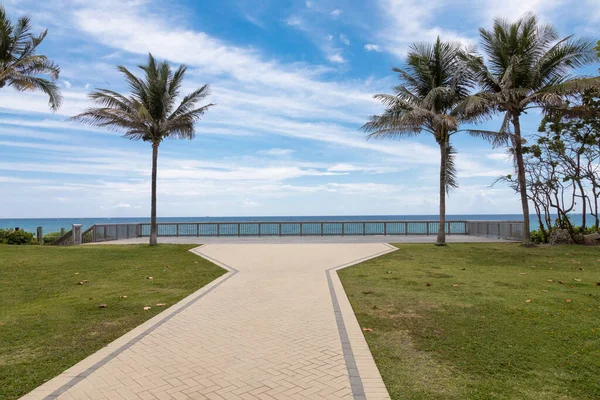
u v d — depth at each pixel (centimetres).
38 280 1017
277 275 1089
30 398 358
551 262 1266
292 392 370
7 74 1723
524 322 598
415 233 2512
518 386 381
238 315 666
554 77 1686
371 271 1138
